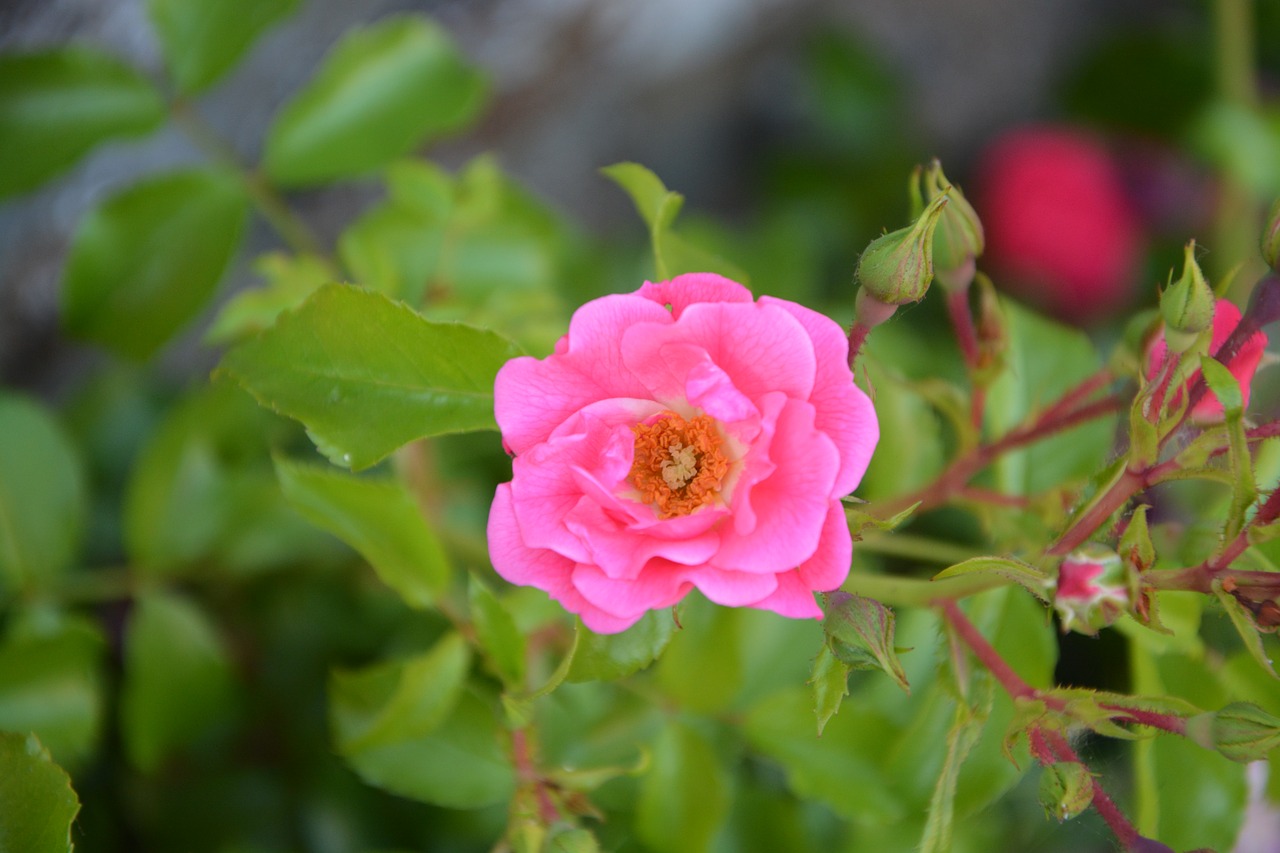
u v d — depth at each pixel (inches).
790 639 16.2
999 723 15.4
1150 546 13.7
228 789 17.8
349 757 15.5
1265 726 13.5
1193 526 14.8
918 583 14.6
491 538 13.7
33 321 19.3
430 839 17.6
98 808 17.8
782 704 15.9
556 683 13.7
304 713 18.1
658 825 15.8
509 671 14.8
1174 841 15.1
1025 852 17.8
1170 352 14.0
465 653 15.2
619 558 13.5
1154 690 15.4
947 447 18.7
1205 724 13.7
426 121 17.6
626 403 13.9
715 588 13.4
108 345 17.1
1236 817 15.1
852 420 13.6
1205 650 15.4
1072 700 14.1
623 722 15.9
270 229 20.8
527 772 14.8
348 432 14.3
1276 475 15.6
